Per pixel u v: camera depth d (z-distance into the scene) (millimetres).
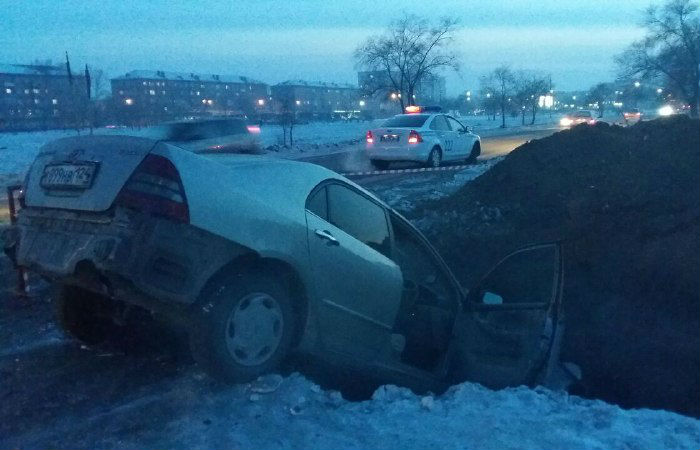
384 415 4246
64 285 5305
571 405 4496
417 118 20781
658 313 8109
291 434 3996
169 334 5461
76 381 4926
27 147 41438
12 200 7617
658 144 10789
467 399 4531
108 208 4195
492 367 5777
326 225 4969
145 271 4082
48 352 5574
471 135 22328
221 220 4297
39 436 4098
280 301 4578
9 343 5902
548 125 61562
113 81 96750
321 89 117625
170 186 4195
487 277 6332
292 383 4543
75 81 64375
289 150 30344
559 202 10852
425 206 12336
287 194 4797
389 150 20172
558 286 5684
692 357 7559
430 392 5312
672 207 9383
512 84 87500
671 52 49250
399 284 5551
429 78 47500
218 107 98625
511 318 5852
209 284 4293
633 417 4289
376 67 46312
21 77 81312
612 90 92688
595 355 7672
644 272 8500
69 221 4465
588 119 48781
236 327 4352
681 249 8594
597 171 10992
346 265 5008
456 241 10289
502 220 10914
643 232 9070
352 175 17859
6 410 4473
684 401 7250
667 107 58062
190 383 4684
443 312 6199
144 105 74062
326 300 4883
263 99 110750
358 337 5211
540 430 4012
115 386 4809
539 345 5477
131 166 4242
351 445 3871
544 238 9695
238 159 4945
